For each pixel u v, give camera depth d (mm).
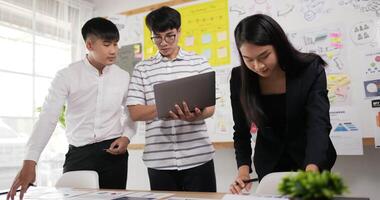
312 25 2078
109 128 1645
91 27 1573
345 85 1961
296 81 1103
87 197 1069
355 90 1935
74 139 1614
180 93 1321
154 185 1491
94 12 3064
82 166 1571
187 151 1464
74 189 1296
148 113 1452
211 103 1345
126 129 1669
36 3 2615
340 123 1960
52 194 1170
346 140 1939
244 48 1037
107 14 3002
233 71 1280
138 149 2650
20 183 1198
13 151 2385
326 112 1045
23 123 2473
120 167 1618
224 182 2383
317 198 479
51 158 2580
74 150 1604
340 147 1951
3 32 2406
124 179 1643
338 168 2025
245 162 1251
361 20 1940
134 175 2791
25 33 2543
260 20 1034
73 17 2893
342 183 491
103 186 1583
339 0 2010
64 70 1603
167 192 1134
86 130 1607
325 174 498
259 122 1161
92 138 1594
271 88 1187
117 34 1612
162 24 1453
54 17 2742
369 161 1949
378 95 1871
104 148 1593
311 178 493
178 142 1475
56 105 1505
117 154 1592
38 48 2617
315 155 959
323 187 478
